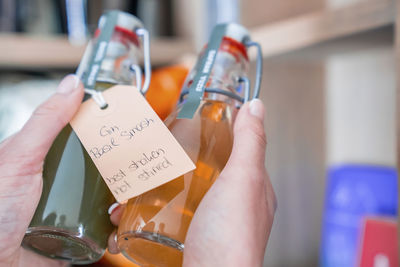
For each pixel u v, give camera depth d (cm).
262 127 33
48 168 34
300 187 71
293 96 70
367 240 51
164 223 31
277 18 65
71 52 72
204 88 32
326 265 62
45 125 33
